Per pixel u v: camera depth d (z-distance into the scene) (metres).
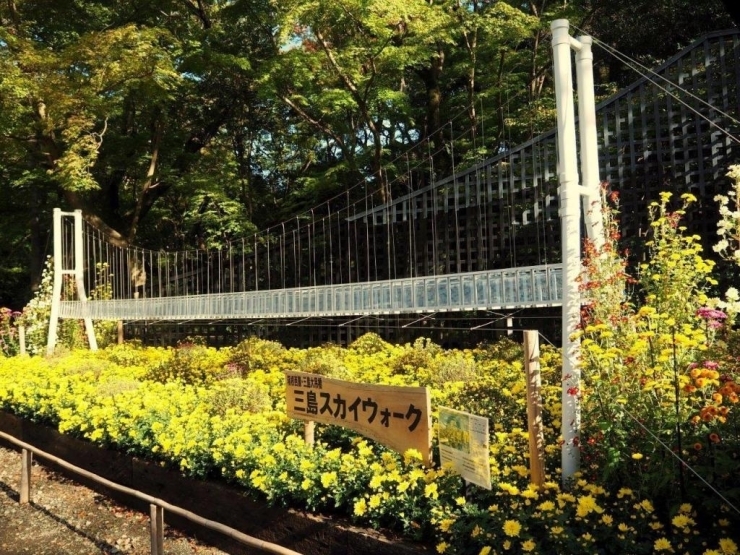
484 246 8.05
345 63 10.41
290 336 10.02
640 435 2.55
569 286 2.86
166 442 3.93
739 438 2.43
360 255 10.35
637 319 2.76
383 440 3.15
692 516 2.25
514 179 7.35
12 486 4.94
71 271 11.98
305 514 3.05
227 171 14.68
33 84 10.57
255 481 3.22
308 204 13.46
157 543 3.32
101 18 13.48
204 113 14.66
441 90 14.45
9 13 12.34
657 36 10.17
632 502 2.43
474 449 2.62
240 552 3.40
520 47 13.12
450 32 9.94
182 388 5.71
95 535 3.89
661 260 2.81
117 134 14.85
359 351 7.28
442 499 2.68
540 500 2.60
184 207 16.30
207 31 12.18
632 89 6.31
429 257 8.73
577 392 2.63
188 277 12.24
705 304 3.06
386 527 2.80
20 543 3.86
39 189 15.30
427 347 6.84
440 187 9.25
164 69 11.12
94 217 13.27
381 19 9.34
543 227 7.10
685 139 6.10
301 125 14.40
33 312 12.02
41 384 6.43
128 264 12.30
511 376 4.65
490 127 11.88
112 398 5.25
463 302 5.91
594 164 3.15
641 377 2.56
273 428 4.02
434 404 4.10
